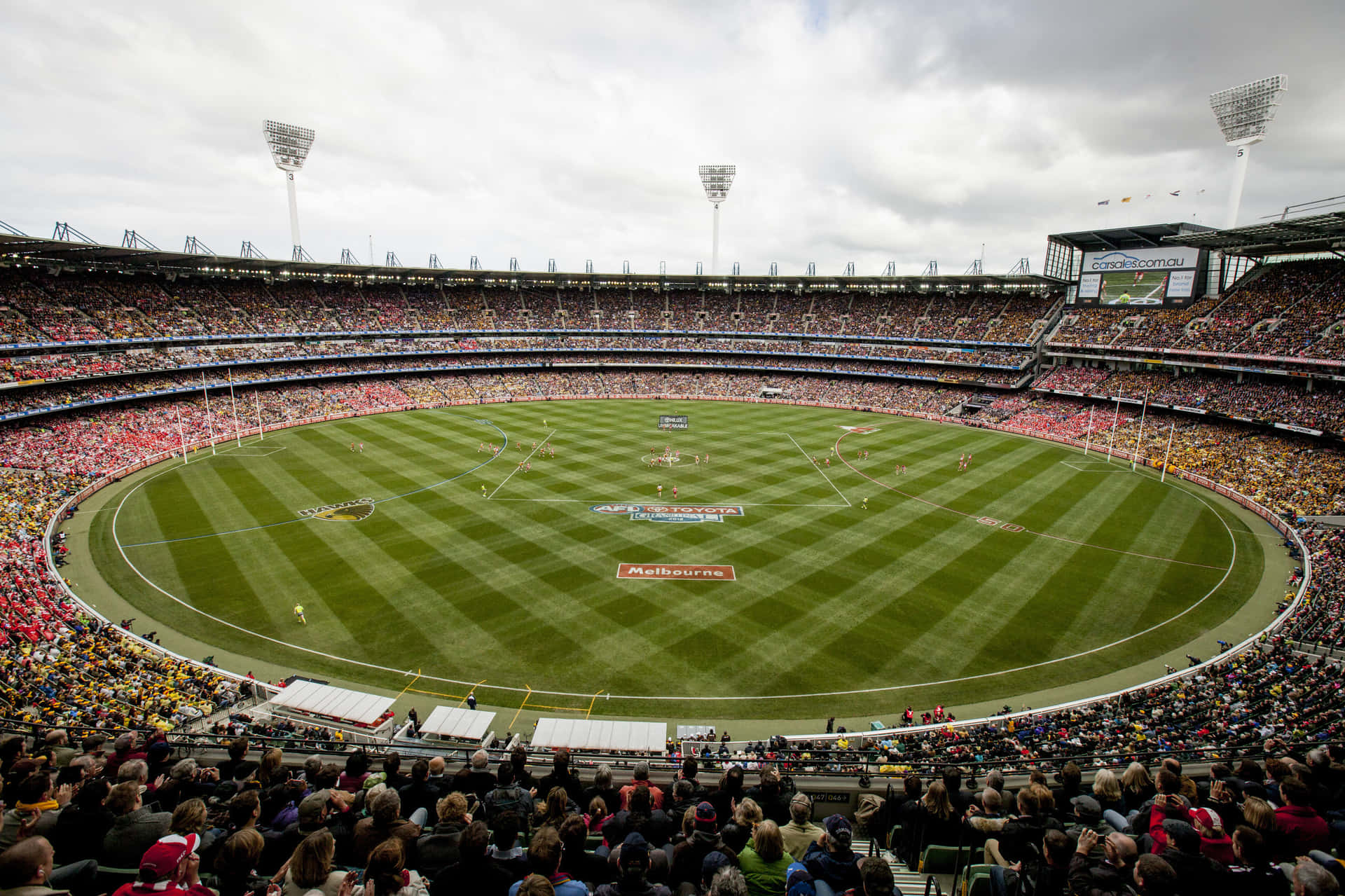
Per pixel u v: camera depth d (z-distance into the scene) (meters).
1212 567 46.03
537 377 122.19
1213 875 7.30
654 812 10.16
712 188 138.38
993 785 11.81
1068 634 37.22
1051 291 114.44
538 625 37.06
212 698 29.09
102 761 11.75
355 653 34.34
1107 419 87.19
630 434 85.62
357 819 9.73
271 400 93.19
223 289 104.62
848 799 18.02
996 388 106.50
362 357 109.69
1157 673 33.88
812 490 61.75
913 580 43.22
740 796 12.22
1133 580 43.91
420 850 8.52
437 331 120.81
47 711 23.66
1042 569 45.28
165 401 84.88
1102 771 11.32
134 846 8.27
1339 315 75.19
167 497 57.28
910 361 115.94
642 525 52.03
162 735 16.38
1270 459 67.50
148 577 42.25
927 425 95.94
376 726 27.94
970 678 33.25
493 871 7.21
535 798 12.73
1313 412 70.88
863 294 133.62
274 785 11.17
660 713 30.23
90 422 73.31
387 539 48.50
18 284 82.06
